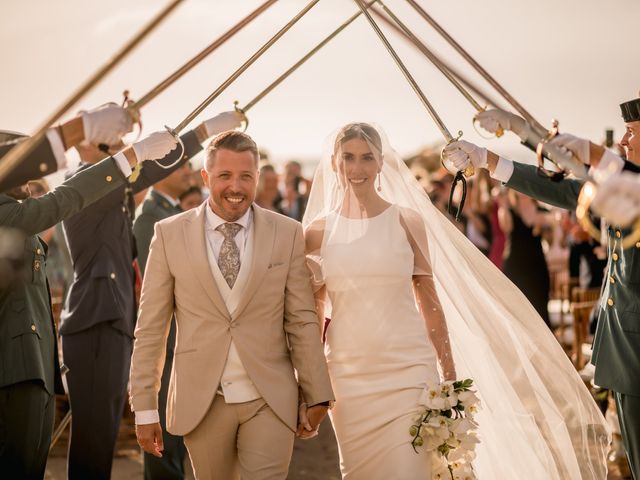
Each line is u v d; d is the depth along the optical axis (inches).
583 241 344.5
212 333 152.4
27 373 159.3
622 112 165.6
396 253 162.2
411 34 158.9
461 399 157.4
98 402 199.2
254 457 149.4
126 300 204.7
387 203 168.1
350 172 165.5
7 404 159.9
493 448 172.9
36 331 162.7
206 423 152.3
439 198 380.2
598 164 147.9
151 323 155.9
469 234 388.2
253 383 150.6
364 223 164.9
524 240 365.7
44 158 139.6
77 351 199.5
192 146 184.4
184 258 153.7
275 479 149.1
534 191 166.4
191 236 154.6
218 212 156.3
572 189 165.5
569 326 403.5
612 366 163.0
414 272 167.5
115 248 203.8
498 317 175.9
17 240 152.8
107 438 200.4
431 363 162.6
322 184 174.6
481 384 174.6
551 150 147.9
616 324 163.3
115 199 201.3
